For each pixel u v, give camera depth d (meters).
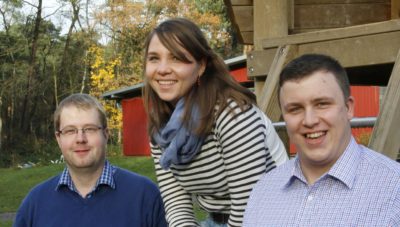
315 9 6.05
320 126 2.03
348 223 1.96
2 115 36.97
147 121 2.94
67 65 38.44
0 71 38.12
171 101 2.80
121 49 35.75
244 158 2.58
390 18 6.09
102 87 32.53
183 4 35.53
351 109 2.13
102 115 3.03
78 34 37.41
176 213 2.94
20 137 36.84
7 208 12.38
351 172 2.02
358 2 6.09
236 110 2.61
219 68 2.74
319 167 2.09
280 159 2.75
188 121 2.66
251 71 5.09
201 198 2.95
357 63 4.46
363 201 1.97
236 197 2.63
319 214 2.03
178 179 2.91
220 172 2.72
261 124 2.65
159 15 35.62
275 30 5.22
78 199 3.01
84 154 2.94
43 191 3.08
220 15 36.69
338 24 6.08
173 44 2.68
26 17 37.94
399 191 1.92
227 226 2.79
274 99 4.56
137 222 3.00
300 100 2.04
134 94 24.88
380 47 4.34
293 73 2.06
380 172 1.99
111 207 3.00
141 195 3.04
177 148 2.70
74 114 2.95
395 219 1.90
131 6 35.56
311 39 4.70
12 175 18.56
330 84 2.03
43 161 33.03
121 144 32.41
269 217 2.16
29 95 37.91
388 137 3.54
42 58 39.12
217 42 35.88
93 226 2.97
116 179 3.07
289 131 2.10
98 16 36.12
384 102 3.68
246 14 5.74
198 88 2.70
